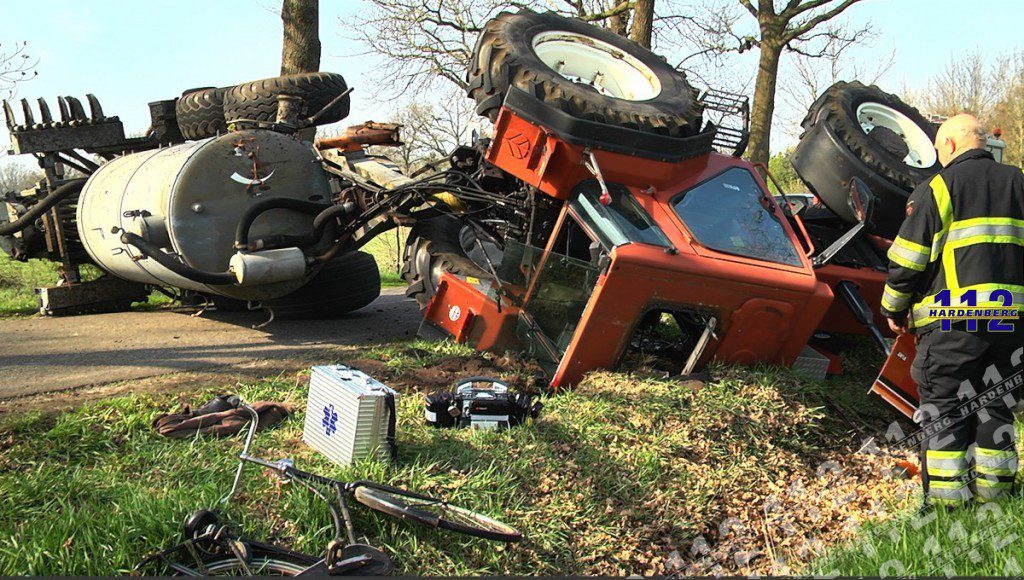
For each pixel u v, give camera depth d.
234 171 7.36
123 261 7.99
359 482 3.75
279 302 8.84
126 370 6.19
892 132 8.14
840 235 7.98
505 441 4.64
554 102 6.13
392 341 7.58
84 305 9.49
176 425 4.59
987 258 4.30
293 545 3.53
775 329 6.07
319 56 11.94
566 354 5.89
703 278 5.76
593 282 5.89
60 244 9.27
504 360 6.46
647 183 6.34
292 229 7.73
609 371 5.95
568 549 3.88
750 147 17.33
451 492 4.01
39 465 4.09
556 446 4.68
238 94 8.85
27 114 9.12
